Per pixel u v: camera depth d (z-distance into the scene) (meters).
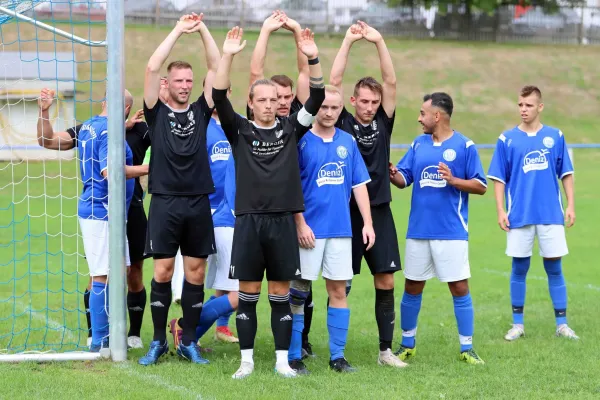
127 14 37.59
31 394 5.48
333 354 6.32
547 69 38.56
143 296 7.18
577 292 9.80
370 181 6.45
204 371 6.16
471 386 5.79
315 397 5.43
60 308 8.66
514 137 7.70
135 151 7.11
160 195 6.30
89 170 6.64
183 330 6.54
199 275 6.50
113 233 6.40
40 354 6.47
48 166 22.11
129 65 31.59
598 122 34.53
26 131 18.56
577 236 14.30
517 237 7.59
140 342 7.17
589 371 6.18
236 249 6.04
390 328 6.51
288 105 6.73
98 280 6.68
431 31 42.78
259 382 5.84
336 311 6.30
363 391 5.62
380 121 6.70
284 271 5.97
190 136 6.36
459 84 36.38
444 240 6.57
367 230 6.20
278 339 6.08
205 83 6.59
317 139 6.27
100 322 6.66
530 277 10.85
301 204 6.01
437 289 10.05
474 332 7.73
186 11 39.38
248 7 40.56
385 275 6.51
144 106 6.37
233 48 5.91
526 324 8.11
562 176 7.71
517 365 6.41
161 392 5.53
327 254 6.21
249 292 6.08
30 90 18.64
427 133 6.86
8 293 9.44
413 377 6.05
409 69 37.22
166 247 6.30
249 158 6.02
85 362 6.41
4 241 13.31
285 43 36.91
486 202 18.88
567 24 43.59
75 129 7.04
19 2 7.12
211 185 6.45
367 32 6.73
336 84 6.77
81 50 26.05
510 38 43.19
